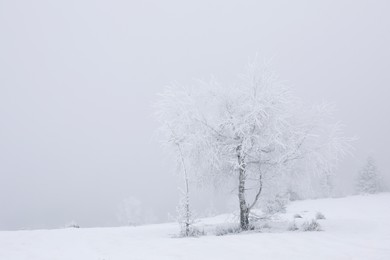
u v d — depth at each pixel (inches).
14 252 427.8
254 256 367.6
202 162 634.8
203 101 650.2
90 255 400.8
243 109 617.0
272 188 654.5
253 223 647.8
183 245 434.0
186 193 585.0
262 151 628.7
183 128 627.5
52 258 390.0
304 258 354.0
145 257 375.9
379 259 336.2
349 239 450.6
